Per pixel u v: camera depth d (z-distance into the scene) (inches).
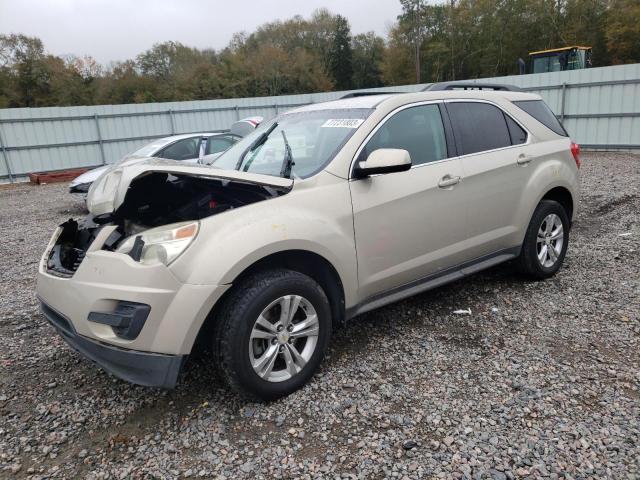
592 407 110.2
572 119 665.0
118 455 103.8
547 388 118.1
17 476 98.6
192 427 111.4
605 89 629.6
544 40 1743.4
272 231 112.7
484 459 96.3
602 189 369.1
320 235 120.2
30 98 1861.5
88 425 114.5
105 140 787.4
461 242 155.0
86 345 110.3
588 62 802.8
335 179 127.7
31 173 724.7
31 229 362.9
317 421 110.7
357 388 122.2
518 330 148.6
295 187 122.2
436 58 1982.0
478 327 151.9
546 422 105.9
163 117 829.2
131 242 111.7
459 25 1956.2
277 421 111.0
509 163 165.5
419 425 107.5
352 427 108.1
